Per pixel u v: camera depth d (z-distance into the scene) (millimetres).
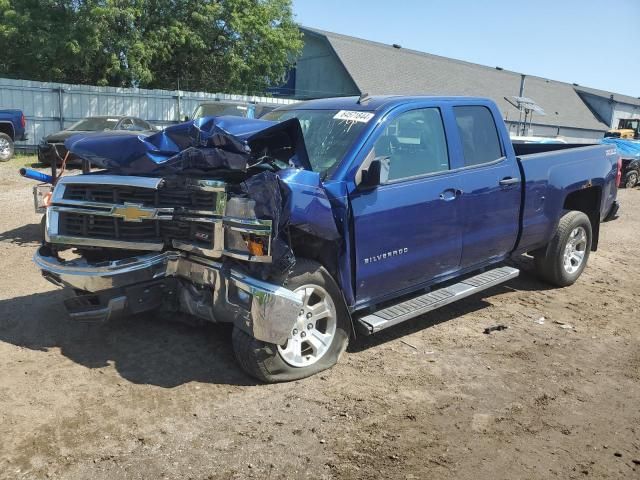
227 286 3990
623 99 55562
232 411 3789
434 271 5008
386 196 4461
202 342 4816
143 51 22734
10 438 3422
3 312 5379
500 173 5453
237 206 3816
